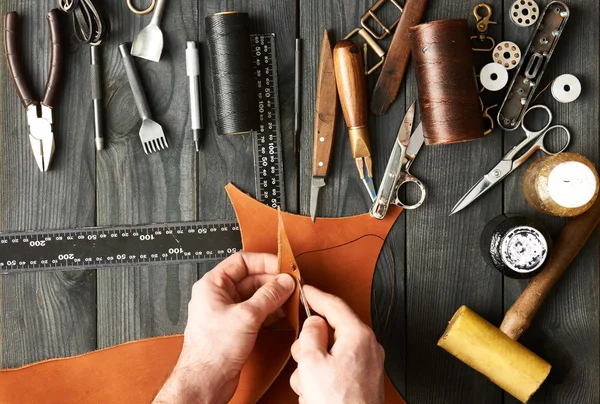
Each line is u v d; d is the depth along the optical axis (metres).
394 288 1.16
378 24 1.15
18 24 1.15
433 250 1.16
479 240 1.16
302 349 0.83
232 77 1.08
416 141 1.12
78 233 1.17
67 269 1.17
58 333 1.17
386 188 1.11
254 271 1.05
